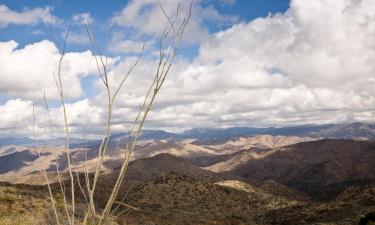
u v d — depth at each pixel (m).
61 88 3.16
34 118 3.12
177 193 143.62
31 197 36.34
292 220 111.88
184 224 85.38
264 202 161.88
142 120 2.95
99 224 2.69
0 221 6.27
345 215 94.56
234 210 141.25
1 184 51.91
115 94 3.12
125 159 2.86
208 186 161.75
